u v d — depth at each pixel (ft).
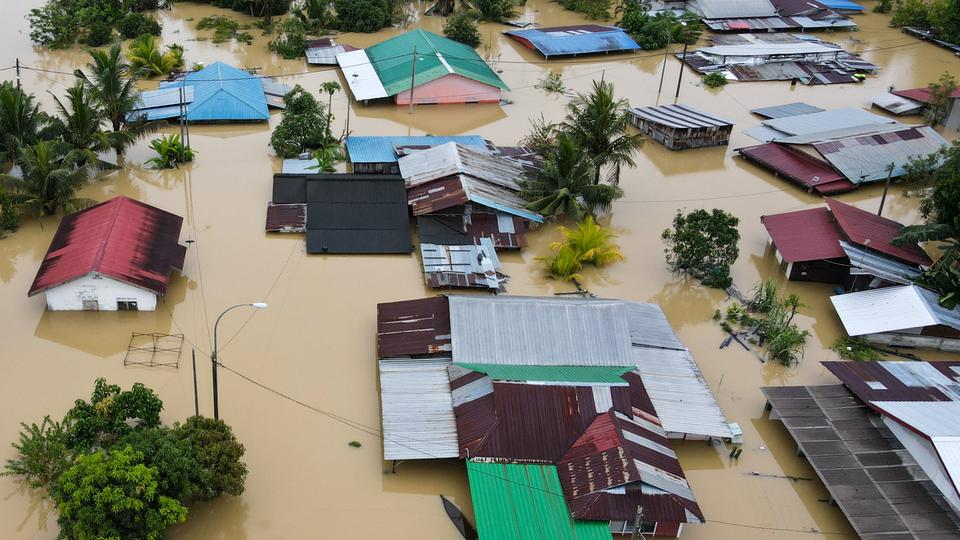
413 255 132.05
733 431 99.25
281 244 132.36
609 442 88.48
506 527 81.05
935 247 144.56
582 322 106.11
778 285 133.28
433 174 142.61
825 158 165.17
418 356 103.24
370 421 98.78
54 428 87.15
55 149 136.26
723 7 262.67
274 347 109.29
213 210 141.28
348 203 135.85
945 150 159.22
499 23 258.98
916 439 91.20
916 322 115.14
